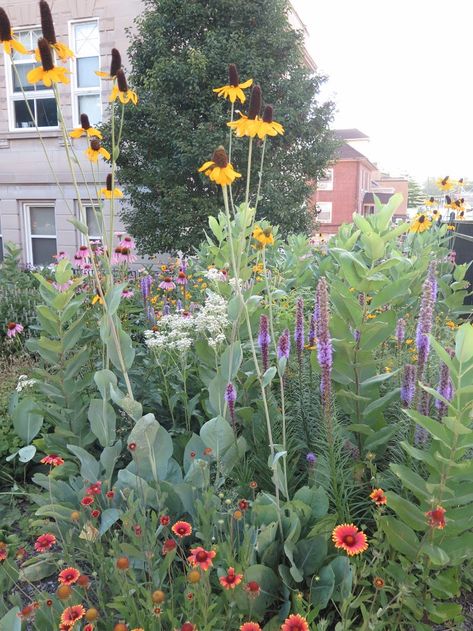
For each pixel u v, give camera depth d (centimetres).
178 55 1060
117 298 262
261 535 205
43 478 255
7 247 768
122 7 1282
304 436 282
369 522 246
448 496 199
